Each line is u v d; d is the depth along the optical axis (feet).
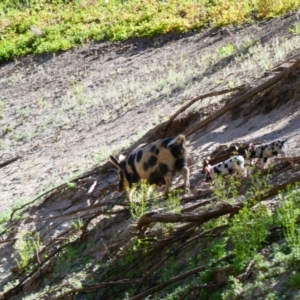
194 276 31.40
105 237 41.34
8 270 46.78
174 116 56.70
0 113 90.63
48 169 65.26
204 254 32.68
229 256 30.66
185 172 40.34
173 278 31.24
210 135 51.75
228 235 32.32
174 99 70.28
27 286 42.68
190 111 57.16
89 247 41.45
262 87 51.83
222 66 74.95
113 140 65.98
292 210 30.53
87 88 90.12
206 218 33.91
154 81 81.46
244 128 50.34
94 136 71.05
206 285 29.43
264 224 30.96
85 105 82.89
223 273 29.84
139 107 74.13
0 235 50.90
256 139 45.65
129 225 38.68
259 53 71.82
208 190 38.75
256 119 50.78
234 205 33.45
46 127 80.53
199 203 37.06
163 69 85.87
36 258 44.78
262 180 36.24
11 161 72.43
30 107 89.71
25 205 52.95
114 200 46.47
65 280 39.19
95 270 38.09
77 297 36.40
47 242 46.60
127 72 90.68
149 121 66.69
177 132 56.59
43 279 42.14
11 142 79.71
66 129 77.25
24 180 64.69
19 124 84.99
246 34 85.46
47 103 89.30
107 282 35.47
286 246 29.53
